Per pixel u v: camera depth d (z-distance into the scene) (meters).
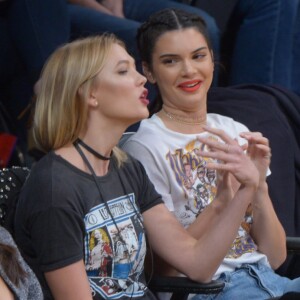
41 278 9.83
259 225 11.66
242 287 11.23
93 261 9.97
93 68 10.09
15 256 8.80
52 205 9.64
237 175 10.48
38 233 9.64
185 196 11.27
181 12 11.75
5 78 16.73
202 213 11.03
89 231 9.89
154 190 10.93
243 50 18.75
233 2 18.55
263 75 18.66
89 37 10.41
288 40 18.64
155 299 10.62
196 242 10.66
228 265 11.39
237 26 19.06
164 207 10.94
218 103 13.98
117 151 10.62
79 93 10.13
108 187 10.23
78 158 10.12
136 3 18.44
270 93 14.57
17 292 8.72
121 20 17.12
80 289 9.61
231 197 10.99
